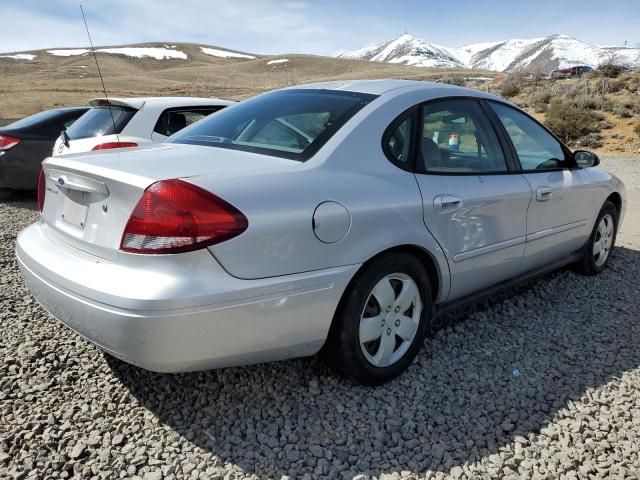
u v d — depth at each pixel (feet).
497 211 11.82
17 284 14.98
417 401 9.77
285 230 8.37
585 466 8.18
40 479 7.76
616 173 42.27
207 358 8.07
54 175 9.77
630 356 11.53
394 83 11.85
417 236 10.09
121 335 7.69
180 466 8.07
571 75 172.65
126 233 7.95
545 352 11.64
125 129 21.67
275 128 10.52
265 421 9.15
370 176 9.77
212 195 7.95
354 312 9.40
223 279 7.90
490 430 9.04
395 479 7.93
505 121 13.20
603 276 16.44
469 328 12.68
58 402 9.49
